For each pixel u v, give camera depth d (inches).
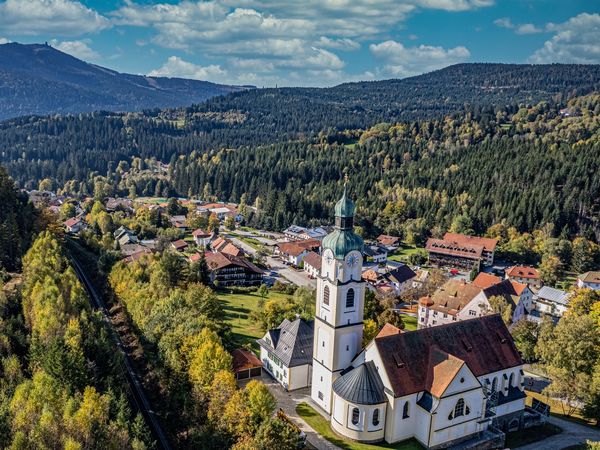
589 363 3946.9
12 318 4515.3
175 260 6407.5
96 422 3120.1
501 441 3506.4
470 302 5949.8
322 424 3617.1
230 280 7386.8
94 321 4574.3
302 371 4114.2
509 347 3804.1
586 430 3772.1
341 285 3523.6
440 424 3334.2
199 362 3636.8
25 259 5718.5
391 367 3378.4
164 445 3555.6
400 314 6653.5
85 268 6993.1
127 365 4537.4
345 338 3649.1
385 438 3430.1
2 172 7322.8
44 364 3705.7
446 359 3395.7
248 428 3159.5
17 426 3112.7
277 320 5191.9
